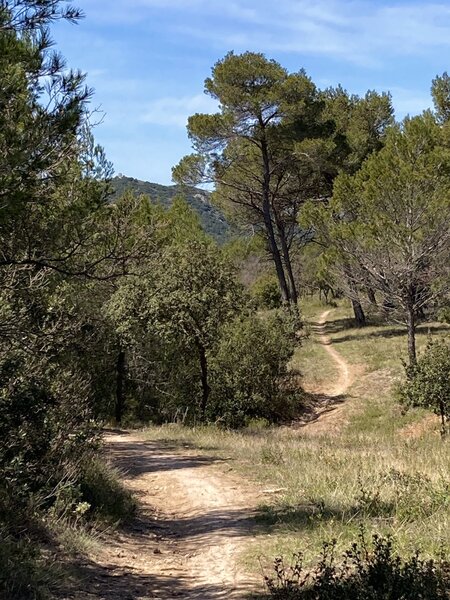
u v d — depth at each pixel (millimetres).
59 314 9570
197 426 23281
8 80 5887
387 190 23828
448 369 19828
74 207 6996
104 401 27594
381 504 8609
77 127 6613
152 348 25984
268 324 26859
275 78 33094
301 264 61938
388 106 43375
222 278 23609
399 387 23156
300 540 7461
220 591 6020
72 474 8773
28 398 7875
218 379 25984
